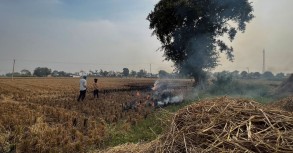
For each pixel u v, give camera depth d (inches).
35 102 890.1
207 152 147.6
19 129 430.6
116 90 1552.7
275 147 139.5
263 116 162.7
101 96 1141.7
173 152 160.2
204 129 160.9
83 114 669.9
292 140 143.7
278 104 530.6
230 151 142.6
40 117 531.8
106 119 581.6
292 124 157.2
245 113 167.3
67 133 442.3
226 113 168.2
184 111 186.2
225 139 150.0
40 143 369.1
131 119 565.0
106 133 429.7
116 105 842.2
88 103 868.0
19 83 1952.5
